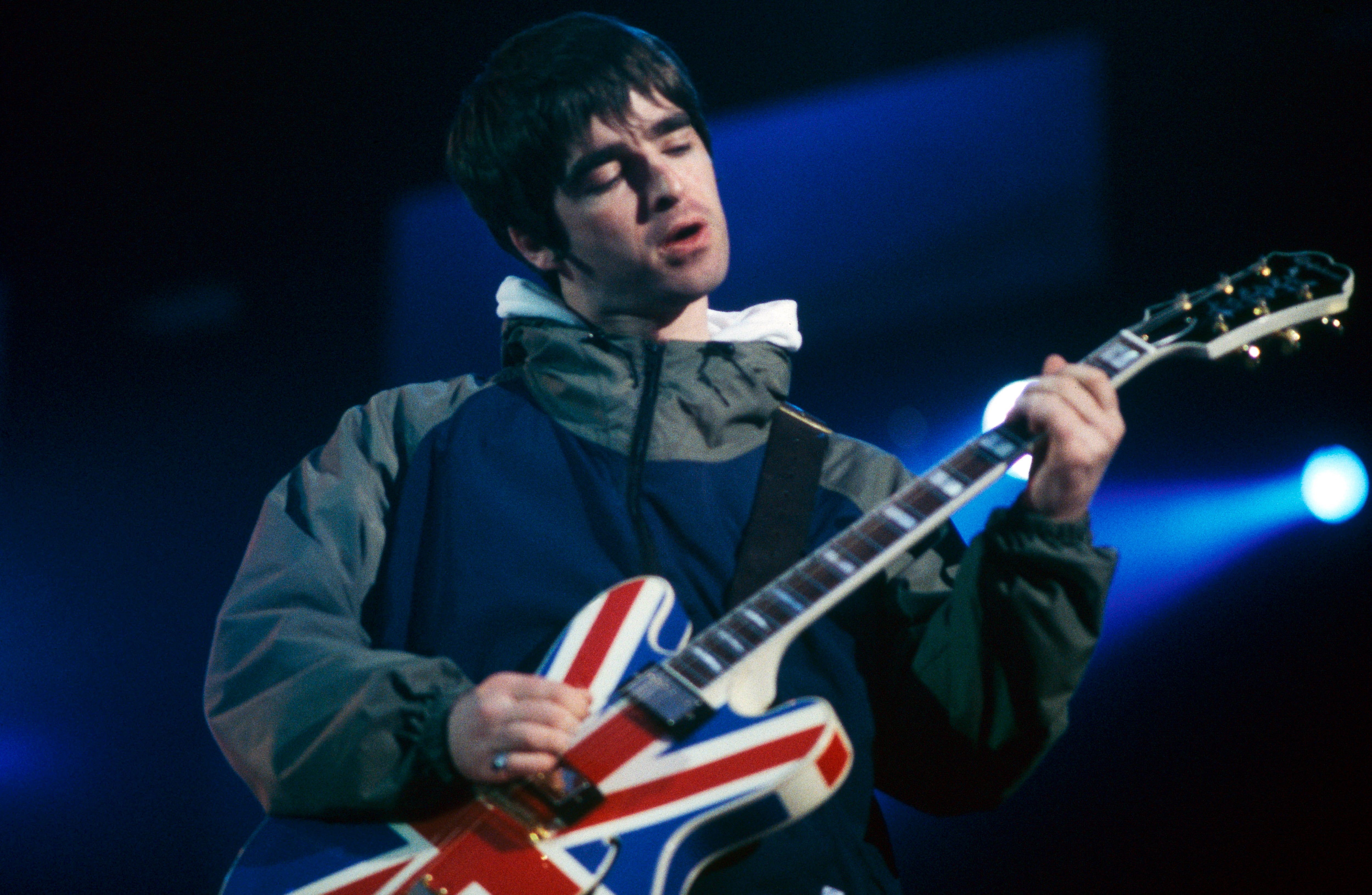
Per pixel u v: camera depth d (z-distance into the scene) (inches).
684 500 263.0
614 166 287.7
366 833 224.8
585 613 242.5
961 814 261.9
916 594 260.8
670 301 290.5
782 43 711.7
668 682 229.6
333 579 253.4
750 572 255.6
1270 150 664.4
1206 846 611.8
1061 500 235.3
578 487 265.3
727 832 212.7
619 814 215.2
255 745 229.8
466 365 748.6
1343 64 655.1
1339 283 273.4
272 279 782.5
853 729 246.8
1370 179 647.8
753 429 279.4
